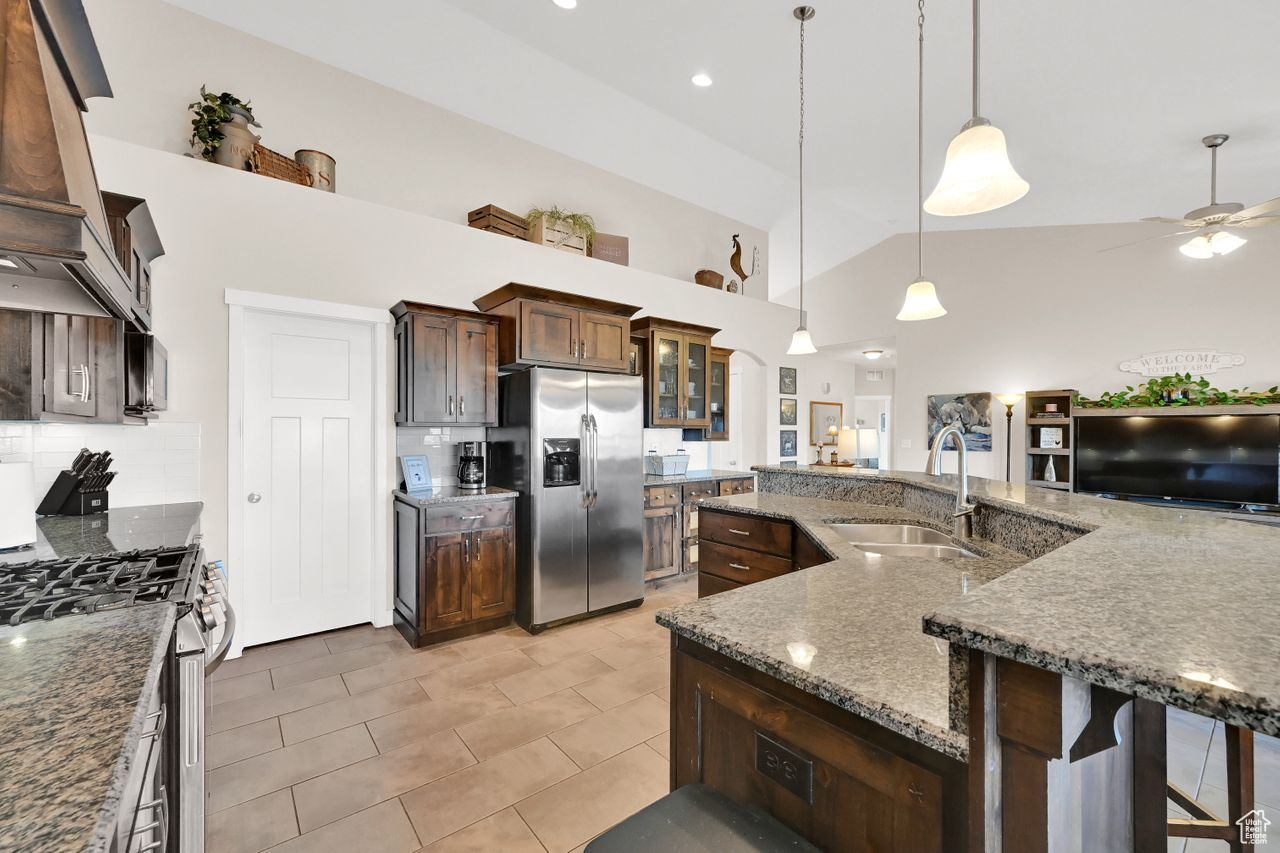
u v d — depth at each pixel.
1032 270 6.27
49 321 1.86
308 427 3.30
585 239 4.48
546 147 4.57
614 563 3.73
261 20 3.23
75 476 2.45
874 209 6.05
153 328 2.77
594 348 3.73
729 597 1.25
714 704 1.04
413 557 3.18
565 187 4.70
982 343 6.52
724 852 0.80
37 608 1.15
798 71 3.51
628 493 3.81
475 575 3.30
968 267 6.62
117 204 1.96
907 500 2.63
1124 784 0.90
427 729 2.31
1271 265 5.15
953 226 6.50
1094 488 5.76
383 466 3.46
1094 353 5.94
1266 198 4.90
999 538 1.87
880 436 11.60
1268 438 4.90
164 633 1.05
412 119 3.90
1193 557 0.91
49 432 2.50
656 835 0.84
